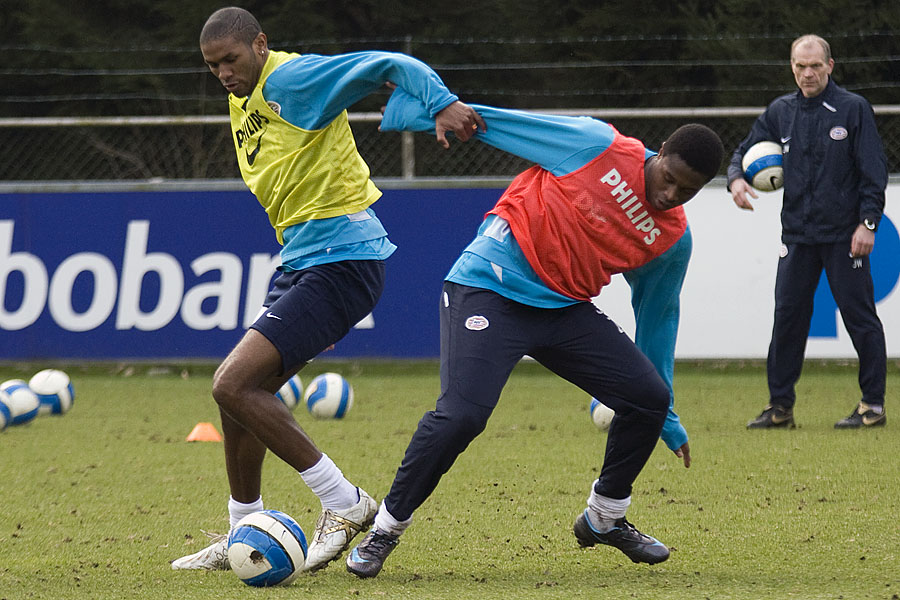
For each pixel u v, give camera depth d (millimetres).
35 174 57156
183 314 43375
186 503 21703
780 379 31031
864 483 22812
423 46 61688
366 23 62500
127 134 58750
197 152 52688
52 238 43469
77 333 43562
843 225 29719
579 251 15320
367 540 15625
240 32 15570
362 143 53156
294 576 14891
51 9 64125
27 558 17047
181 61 62562
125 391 42250
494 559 16812
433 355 43281
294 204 15969
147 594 14461
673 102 60000
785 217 30219
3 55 62938
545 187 15375
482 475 24359
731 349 42344
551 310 15578
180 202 43312
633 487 22750
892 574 15375
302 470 15531
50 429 32375
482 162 52000
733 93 57969
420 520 19766
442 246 43188
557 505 21094
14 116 63594
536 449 28016
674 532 18578
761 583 14906
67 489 23172
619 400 15664
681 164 14836
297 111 15547
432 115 15180
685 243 15883
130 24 64938
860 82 58562
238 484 16516
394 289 43281
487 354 15195
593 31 60938
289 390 36000
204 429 30484
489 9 62406
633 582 15078
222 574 15805
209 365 49844
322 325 15703
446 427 15039
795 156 29797
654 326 16641
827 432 30141
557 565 16406
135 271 43438
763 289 42219
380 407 36875
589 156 15297
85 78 62812
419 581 15250
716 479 23531
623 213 15312
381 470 25047
